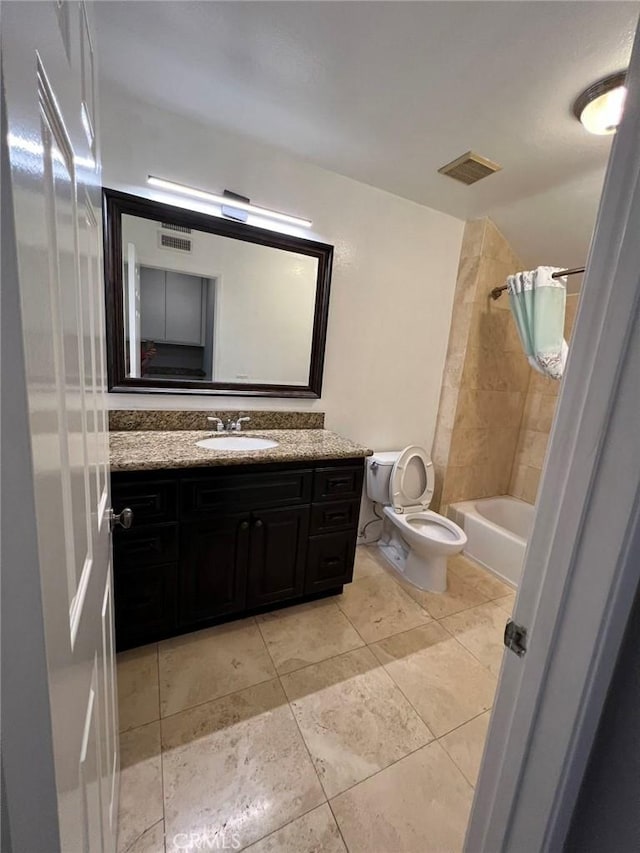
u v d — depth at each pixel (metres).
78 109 0.54
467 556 2.59
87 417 0.61
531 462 2.89
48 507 0.35
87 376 0.62
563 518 0.49
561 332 2.05
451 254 2.46
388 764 1.19
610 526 0.44
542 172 1.79
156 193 1.61
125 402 1.73
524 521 2.80
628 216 0.42
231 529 1.60
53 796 0.35
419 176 1.94
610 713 0.49
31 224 0.31
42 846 0.35
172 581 1.52
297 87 1.38
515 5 0.99
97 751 0.64
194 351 1.81
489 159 1.72
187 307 1.76
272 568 1.74
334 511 1.84
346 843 0.99
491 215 2.29
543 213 2.12
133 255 1.61
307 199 1.92
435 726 1.33
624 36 1.05
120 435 1.68
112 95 1.47
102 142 1.48
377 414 2.45
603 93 1.25
